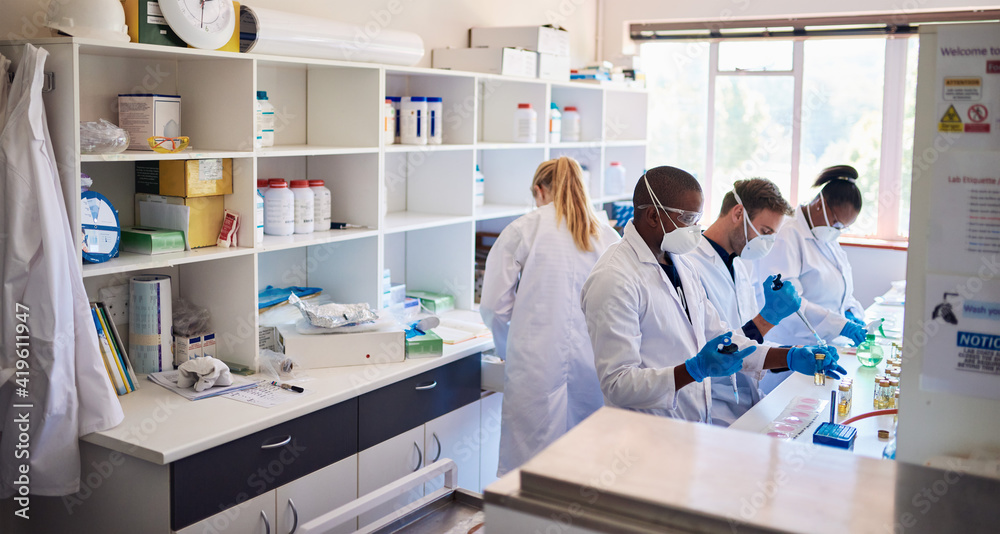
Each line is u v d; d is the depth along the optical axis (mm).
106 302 2303
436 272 3352
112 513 1942
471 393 2807
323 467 2221
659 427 1016
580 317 2709
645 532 809
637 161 4539
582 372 2732
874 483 867
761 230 2432
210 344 2434
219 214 2342
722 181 4656
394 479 2488
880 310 3396
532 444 2688
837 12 4066
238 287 2375
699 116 4652
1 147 1789
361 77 2705
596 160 4043
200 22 2098
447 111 3213
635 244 2076
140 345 2309
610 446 960
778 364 2098
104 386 1922
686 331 2141
